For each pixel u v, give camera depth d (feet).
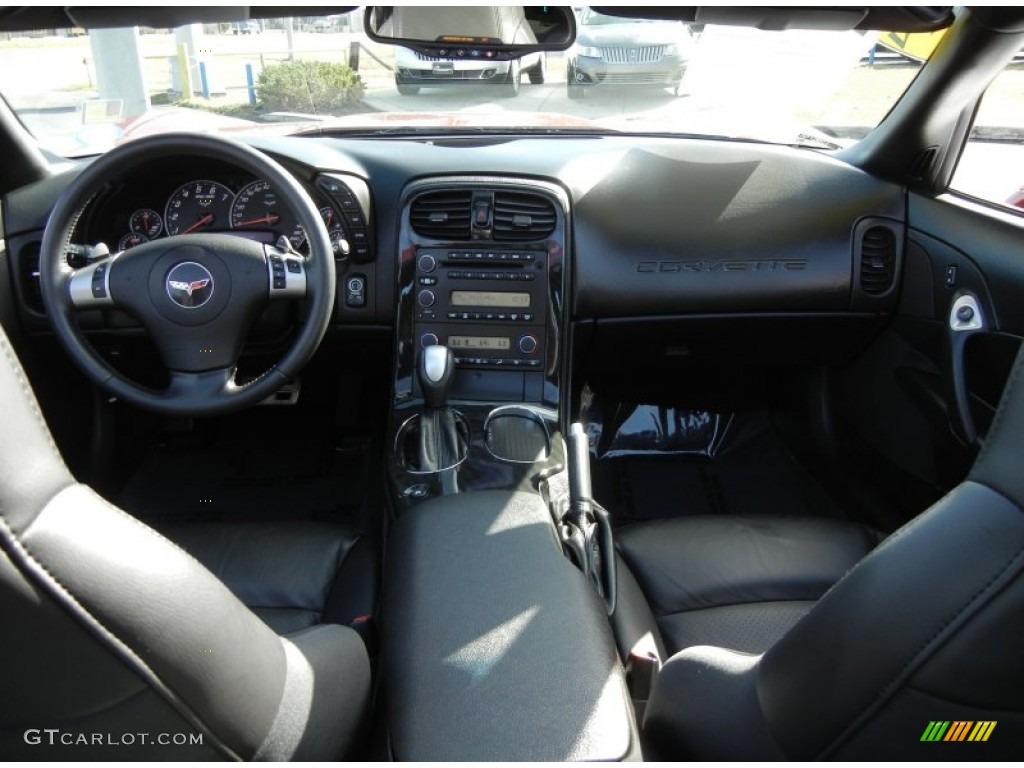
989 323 5.95
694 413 9.10
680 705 3.13
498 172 6.84
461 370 6.81
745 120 7.75
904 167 6.90
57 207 5.03
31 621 1.87
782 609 5.04
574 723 3.10
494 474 5.75
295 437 9.32
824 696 2.33
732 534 5.59
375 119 7.83
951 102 6.20
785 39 7.04
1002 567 1.96
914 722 2.16
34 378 6.88
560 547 4.34
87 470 7.77
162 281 5.12
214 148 5.03
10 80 6.15
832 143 7.52
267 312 6.77
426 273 6.77
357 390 9.20
